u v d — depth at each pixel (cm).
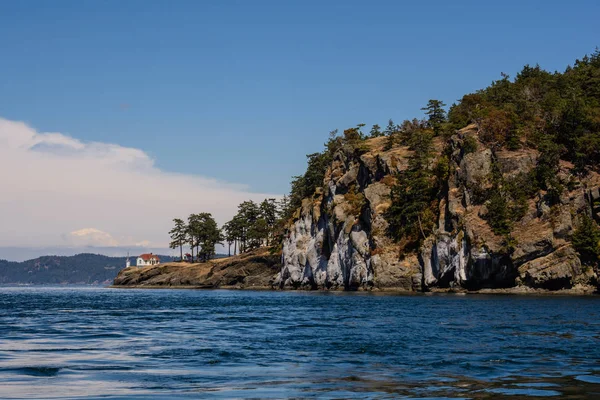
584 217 9375
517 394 1641
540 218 9538
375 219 12031
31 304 7838
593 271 9006
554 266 9006
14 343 2973
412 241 11394
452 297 8419
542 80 15312
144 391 1727
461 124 13775
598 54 16950
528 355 2395
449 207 10569
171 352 2588
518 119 11625
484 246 9506
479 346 2700
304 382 1867
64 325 4144
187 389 1756
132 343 2956
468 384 1802
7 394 1675
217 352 2584
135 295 12319
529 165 10312
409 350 2595
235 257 18700
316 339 3077
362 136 18112
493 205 9700
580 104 11331
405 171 12169
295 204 18525
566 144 10856
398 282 11238
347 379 1916
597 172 10212
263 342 2961
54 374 2017
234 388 1770
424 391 1703
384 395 1656
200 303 7769
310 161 18325
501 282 9581
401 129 16025
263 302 7869
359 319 4459
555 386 1753
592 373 1978
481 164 10538
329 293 11738
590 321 4000
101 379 1923
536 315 4609
